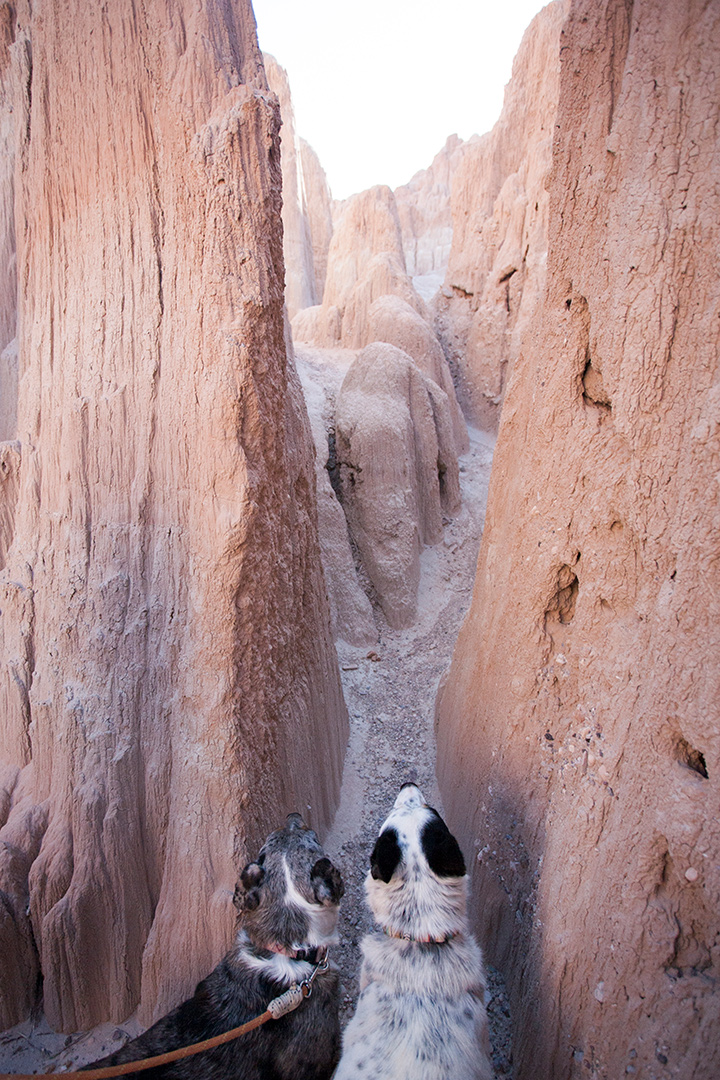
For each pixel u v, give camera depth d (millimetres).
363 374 9812
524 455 3955
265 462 3889
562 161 3193
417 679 7523
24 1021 3855
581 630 3277
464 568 9453
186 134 3689
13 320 6836
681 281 2516
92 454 3986
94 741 3855
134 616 3930
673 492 2553
